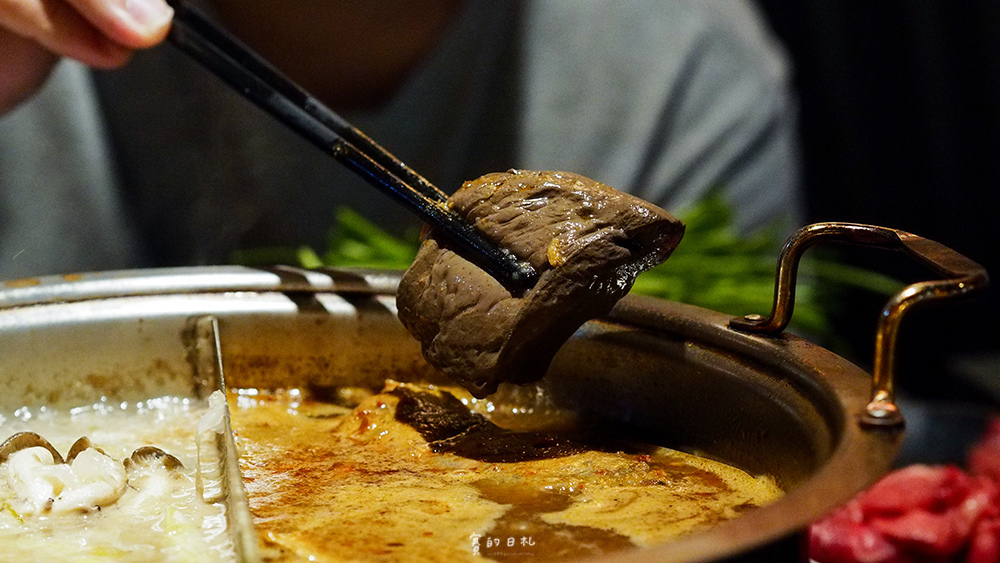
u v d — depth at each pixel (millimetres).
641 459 583
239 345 643
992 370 1188
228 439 564
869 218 1363
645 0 1094
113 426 620
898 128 1326
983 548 639
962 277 513
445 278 579
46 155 1024
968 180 1325
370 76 1040
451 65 1026
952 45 1266
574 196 569
